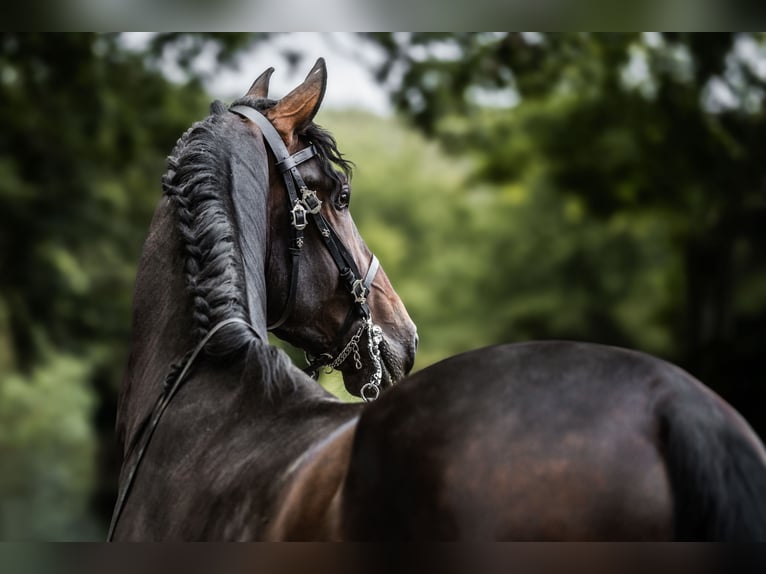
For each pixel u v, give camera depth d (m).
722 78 20.70
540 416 2.46
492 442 2.46
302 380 3.35
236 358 3.47
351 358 4.68
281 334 4.64
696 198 22.09
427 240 62.34
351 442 2.76
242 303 3.63
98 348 29.05
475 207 60.44
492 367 2.60
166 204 3.97
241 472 3.09
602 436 2.39
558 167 23.67
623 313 46.50
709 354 18.08
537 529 2.37
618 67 21.36
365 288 4.65
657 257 45.38
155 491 3.40
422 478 2.50
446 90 19.84
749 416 17.11
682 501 2.30
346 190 4.53
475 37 19.62
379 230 61.12
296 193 4.33
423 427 2.55
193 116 21.47
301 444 2.99
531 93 20.77
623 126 22.02
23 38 18.48
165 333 3.79
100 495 26.69
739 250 24.33
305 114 4.38
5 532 20.67
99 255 26.39
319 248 4.47
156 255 3.92
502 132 24.27
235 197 3.88
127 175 24.47
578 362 2.55
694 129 21.41
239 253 3.74
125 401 3.95
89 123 20.22
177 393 3.54
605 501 2.34
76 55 19.22
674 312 28.97
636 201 22.88
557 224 49.22
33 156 21.03
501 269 52.78
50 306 26.41
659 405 2.41
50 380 28.09
